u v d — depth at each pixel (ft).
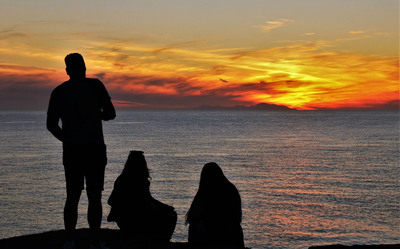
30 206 143.23
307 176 209.67
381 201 153.48
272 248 102.94
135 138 459.73
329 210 139.85
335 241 108.68
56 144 381.19
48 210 137.90
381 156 295.69
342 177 206.80
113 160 266.77
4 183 184.34
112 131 598.34
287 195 163.63
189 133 553.64
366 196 162.40
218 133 553.64
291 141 424.05
